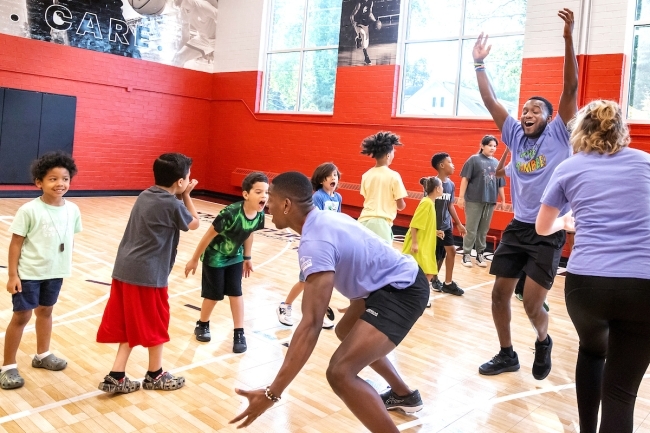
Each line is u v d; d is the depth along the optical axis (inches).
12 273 110.7
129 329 112.3
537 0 314.8
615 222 82.5
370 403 81.0
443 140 358.0
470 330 175.5
